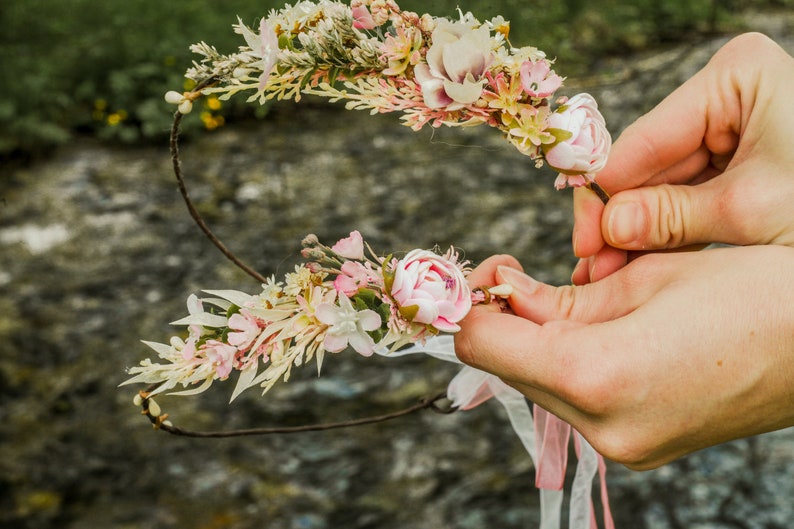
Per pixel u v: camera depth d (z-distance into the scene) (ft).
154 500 9.46
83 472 9.85
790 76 3.74
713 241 3.87
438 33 3.01
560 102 3.21
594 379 3.05
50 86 18.75
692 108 4.00
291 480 9.71
